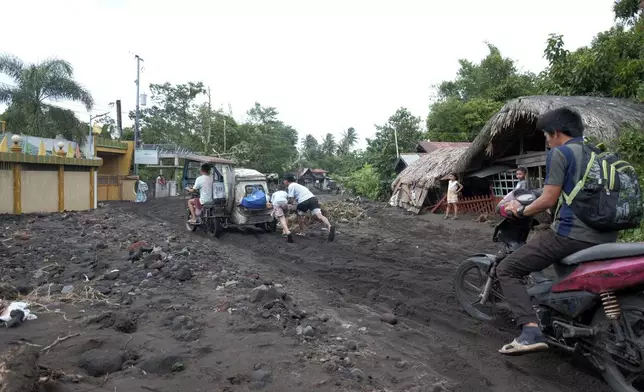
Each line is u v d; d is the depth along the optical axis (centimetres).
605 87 1416
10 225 1139
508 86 3212
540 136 1566
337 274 744
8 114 2648
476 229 1370
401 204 2267
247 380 317
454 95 3806
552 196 357
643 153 938
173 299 496
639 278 320
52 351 343
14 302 445
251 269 713
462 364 388
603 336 347
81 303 473
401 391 315
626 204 336
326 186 6531
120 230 1079
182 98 4700
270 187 1588
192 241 955
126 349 359
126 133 4741
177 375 320
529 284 429
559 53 1523
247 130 5362
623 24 1677
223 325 417
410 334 456
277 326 421
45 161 1474
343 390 307
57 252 755
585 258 349
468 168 1723
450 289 641
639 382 354
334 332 429
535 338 376
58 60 2683
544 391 353
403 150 3609
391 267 803
